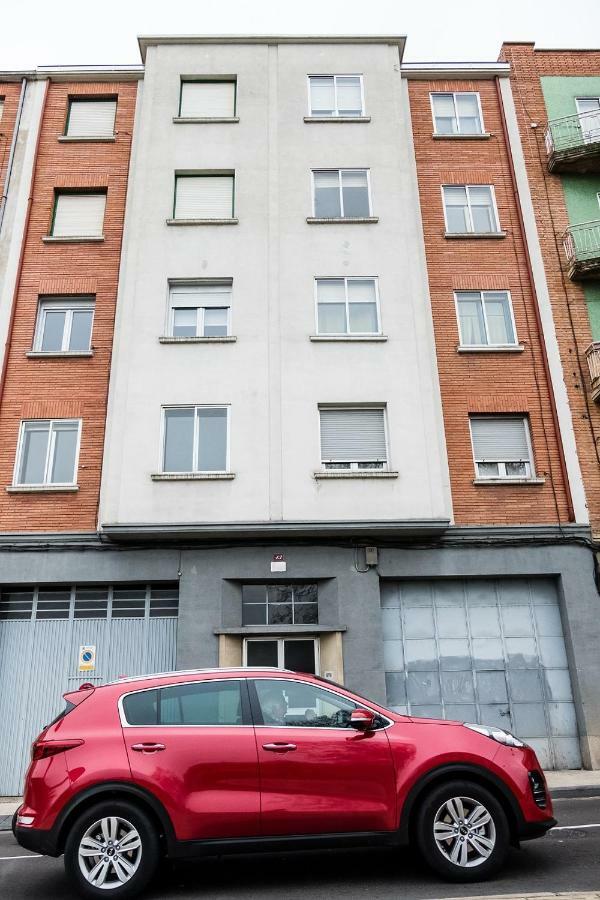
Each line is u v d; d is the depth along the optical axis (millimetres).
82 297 14992
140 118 16438
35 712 12344
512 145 16453
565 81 17250
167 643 12742
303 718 5922
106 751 5652
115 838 5527
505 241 15594
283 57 16938
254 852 5523
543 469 13750
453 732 5965
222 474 13078
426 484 13219
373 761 5734
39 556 12875
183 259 14844
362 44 17188
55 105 16734
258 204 15398
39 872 6699
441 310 14898
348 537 13094
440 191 16031
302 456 13359
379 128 16297
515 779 5836
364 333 14359
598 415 14180
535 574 13062
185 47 17000
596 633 12688
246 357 14047
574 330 14836
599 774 11469
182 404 13688
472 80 17297
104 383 14117
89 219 15766
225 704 5934
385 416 13852
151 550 12930
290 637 12719
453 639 12945
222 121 16188
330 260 14953
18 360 14258
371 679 12297
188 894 5621
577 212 15930
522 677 12758
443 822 5719
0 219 15445
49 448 13719
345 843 5574
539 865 6098
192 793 5547
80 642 12727
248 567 12852
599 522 13430
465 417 14047
